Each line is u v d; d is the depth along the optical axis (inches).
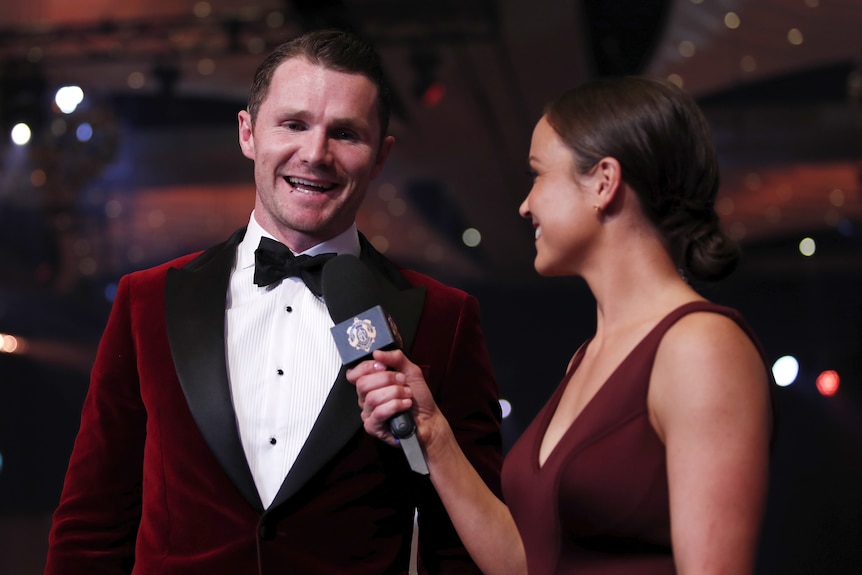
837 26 397.7
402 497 103.7
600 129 80.5
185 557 98.8
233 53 467.2
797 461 591.2
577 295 871.1
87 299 686.5
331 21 427.2
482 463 107.9
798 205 631.2
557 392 87.3
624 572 73.8
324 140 103.5
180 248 695.1
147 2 434.6
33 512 653.9
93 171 493.0
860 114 474.9
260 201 110.6
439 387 107.6
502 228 723.4
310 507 99.0
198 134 575.8
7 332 676.7
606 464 74.5
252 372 103.6
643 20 378.3
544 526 78.8
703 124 81.4
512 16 377.4
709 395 68.9
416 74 449.1
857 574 480.7
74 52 480.7
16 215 620.7
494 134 524.1
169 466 101.7
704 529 66.6
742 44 416.2
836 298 672.4
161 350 105.5
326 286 94.5
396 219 735.1
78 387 701.3
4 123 485.7
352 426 100.9
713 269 78.6
